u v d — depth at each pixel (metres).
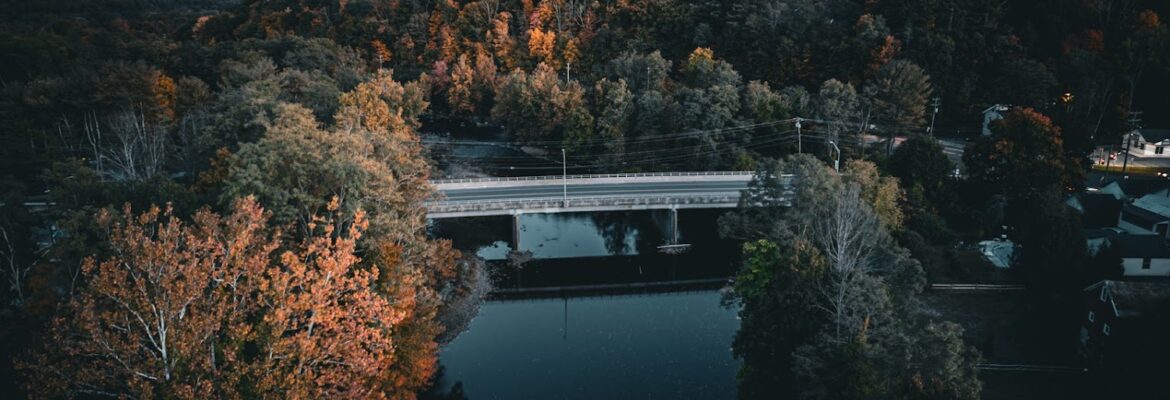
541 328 73.50
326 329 41.19
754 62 136.50
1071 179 89.75
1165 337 47.41
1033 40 131.12
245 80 114.69
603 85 122.56
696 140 113.00
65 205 61.38
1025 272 69.75
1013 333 65.44
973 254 81.19
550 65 151.00
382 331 48.56
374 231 59.47
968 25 131.25
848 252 54.06
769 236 63.75
